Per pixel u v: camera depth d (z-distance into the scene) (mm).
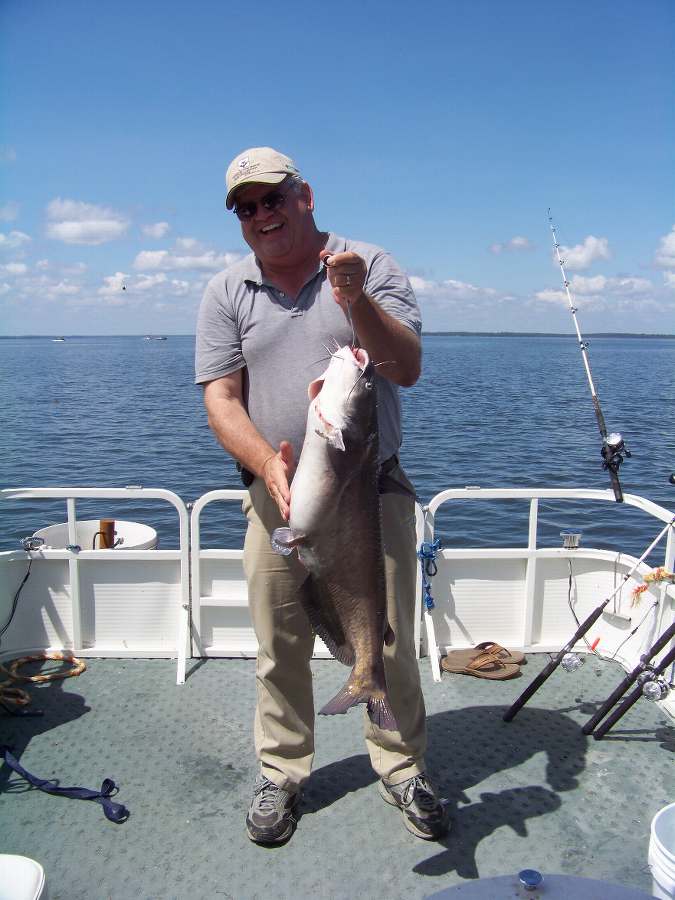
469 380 46594
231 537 10578
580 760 3582
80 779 3408
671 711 3965
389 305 2744
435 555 4449
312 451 2320
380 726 2373
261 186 2609
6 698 4031
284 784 3053
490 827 3102
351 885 2779
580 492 4465
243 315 2879
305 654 3090
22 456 17938
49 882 2777
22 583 4535
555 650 4672
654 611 4219
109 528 4902
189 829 3080
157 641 4621
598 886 1930
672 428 22641
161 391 37656
